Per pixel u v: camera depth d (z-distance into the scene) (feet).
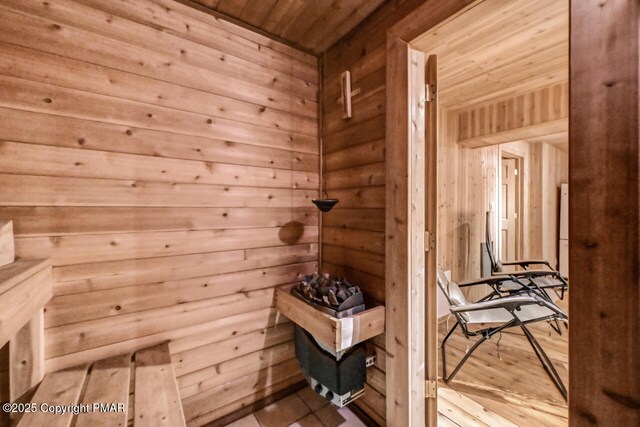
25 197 3.92
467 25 4.32
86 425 3.04
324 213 6.83
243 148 5.81
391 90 5.00
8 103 3.82
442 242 10.41
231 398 5.65
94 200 4.38
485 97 9.61
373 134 5.51
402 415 4.83
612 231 2.60
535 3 5.20
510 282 10.37
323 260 6.86
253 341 5.94
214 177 5.47
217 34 5.48
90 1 4.33
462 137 10.99
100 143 4.42
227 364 5.62
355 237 5.93
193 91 5.22
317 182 6.93
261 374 6.04
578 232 2.81
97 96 4.39
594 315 2.71
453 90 9.05
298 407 6.00
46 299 3.74
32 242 3.94
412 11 4.67
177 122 5.07
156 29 4.86
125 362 4.37
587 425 2.74
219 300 5.53
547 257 14.05
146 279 4.81
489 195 12.43
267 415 5.76
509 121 9.66
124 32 4.59
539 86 8.78
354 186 5.96
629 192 2.51
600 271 2.67
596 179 2.69
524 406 5.80
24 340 3.77
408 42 4.77
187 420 5.17
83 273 4.31
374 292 5.48
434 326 5.01
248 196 5.88
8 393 3.75
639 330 2.45
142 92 4.75
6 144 3.81
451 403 5.90
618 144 2.57
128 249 4.65
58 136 4.12
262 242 6.07
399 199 4.87
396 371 4.94
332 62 6.58
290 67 6.46
